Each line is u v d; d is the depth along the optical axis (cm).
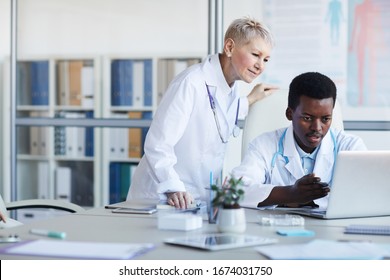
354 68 367
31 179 430
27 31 426
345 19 367
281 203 196
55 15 422
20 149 429
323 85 204
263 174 221
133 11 406
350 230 157
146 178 247
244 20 228
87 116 419
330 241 139
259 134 248
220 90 237
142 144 411
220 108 237
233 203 154
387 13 362
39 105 426
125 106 411
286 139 221
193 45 392
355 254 125
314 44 371
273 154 223
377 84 365
